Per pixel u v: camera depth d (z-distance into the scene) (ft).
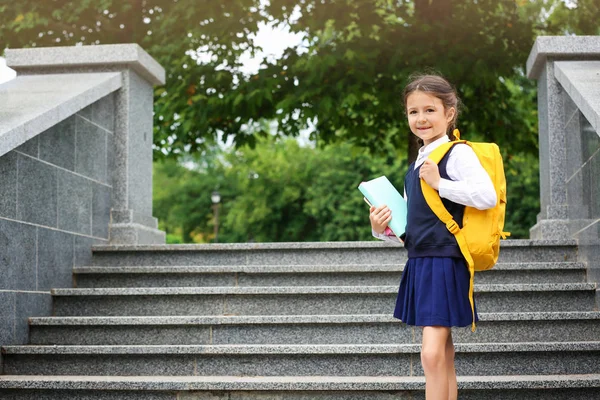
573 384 13.05
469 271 10.28
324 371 14.43
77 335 16.07
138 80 22.75
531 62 22.00
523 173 73.31
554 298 16.16
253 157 104.12
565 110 20.03
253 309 16.75
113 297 17.21
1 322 15.21
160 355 14.83
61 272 17.95
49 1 32.91
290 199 104.22
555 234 19.98
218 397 13.64
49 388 13.88
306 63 31.94
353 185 93.76
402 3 35.40
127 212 21.38
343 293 16.44
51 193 17.57
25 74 21.98
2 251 15.30
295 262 18.88
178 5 32.09
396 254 18.45
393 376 14.24
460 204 10.32
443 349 10.14
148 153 23.45
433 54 30.32
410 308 10.48
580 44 20.54
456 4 32.17
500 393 13.23
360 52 30.76
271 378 13.93
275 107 32.94
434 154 10.31
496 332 15.19
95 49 21.76
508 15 33.27
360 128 37.37
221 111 34.40
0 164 15.26
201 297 16.96
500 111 36.68
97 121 20.48
